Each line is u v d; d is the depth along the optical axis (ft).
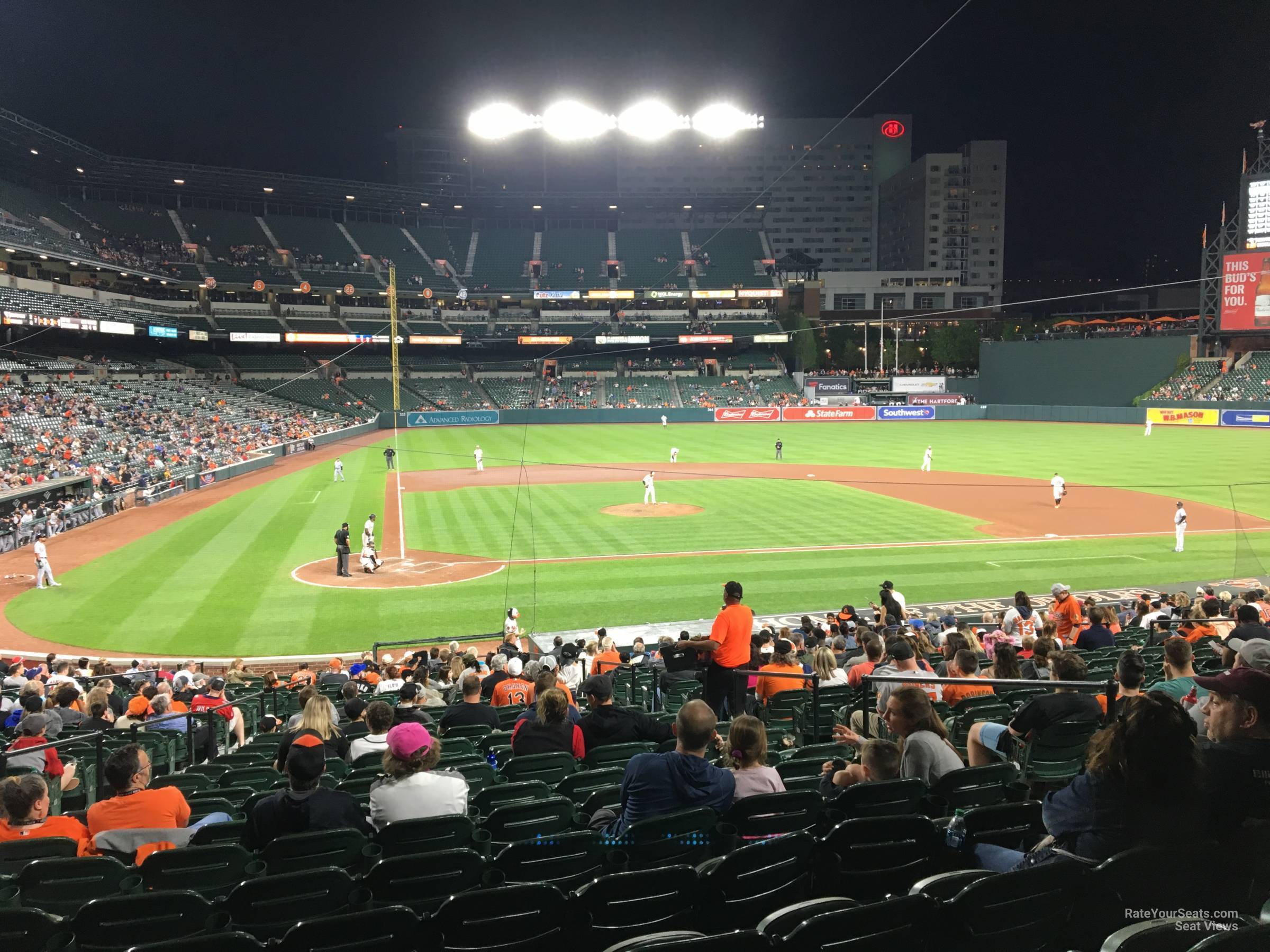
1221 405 251.60
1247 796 12.99
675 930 13.71
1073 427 269.44
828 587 83.76
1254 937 9.23
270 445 196.44
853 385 322.75
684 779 18.12
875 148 607.78
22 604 80.74
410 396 291.58
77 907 17.26
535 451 215.10
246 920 15.06
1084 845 12.99
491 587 85.25
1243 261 252.42
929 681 24.40
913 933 11.47
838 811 18.62
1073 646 46.32
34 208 231.50
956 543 102.89
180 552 102.37
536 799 22.88
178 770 40.73
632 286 341.21
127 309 236.63
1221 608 54.08
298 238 311.06
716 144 593.83
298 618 75.77
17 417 155.22
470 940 13.19
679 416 303.48
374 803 19.71
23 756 28.84
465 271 337.72
